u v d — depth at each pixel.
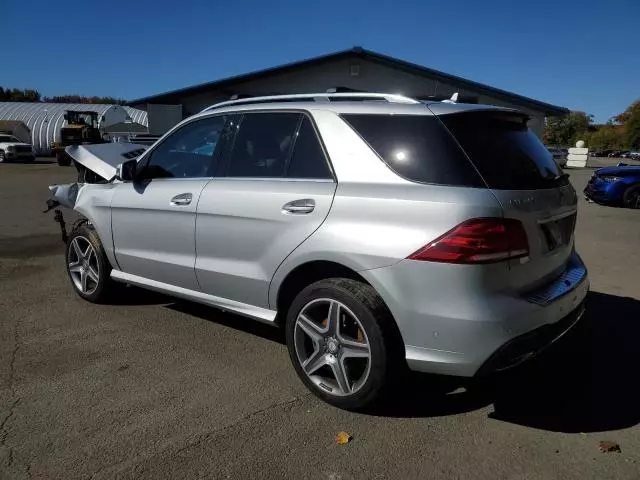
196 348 4.18
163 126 23.33
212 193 3.89
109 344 4.24
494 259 2.80
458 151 2.99
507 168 3.09
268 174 3.68
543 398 3.45
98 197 4.88
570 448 2.92
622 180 13.56
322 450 2.88
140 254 4.52
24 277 6.16
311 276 3.53
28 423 3.10
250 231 3.63
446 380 3.70
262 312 3.72
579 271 3.60
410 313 2.92
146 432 3.02
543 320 2.98
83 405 3.30
